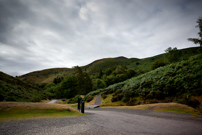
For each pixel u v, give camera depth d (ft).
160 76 67.62
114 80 186.29
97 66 529.45
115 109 46.06
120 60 582.76
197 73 50.49
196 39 64.80
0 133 10.54
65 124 14.98
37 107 23.77
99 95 105.81
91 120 18.88
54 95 199.11
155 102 50.24
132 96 66.64
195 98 40.73
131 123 17.98
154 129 14.49
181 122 19.38
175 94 49.29
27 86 148.05
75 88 174.40
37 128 12.67
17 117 17.40
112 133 12.05
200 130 14.60
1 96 68.85
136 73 230.27
